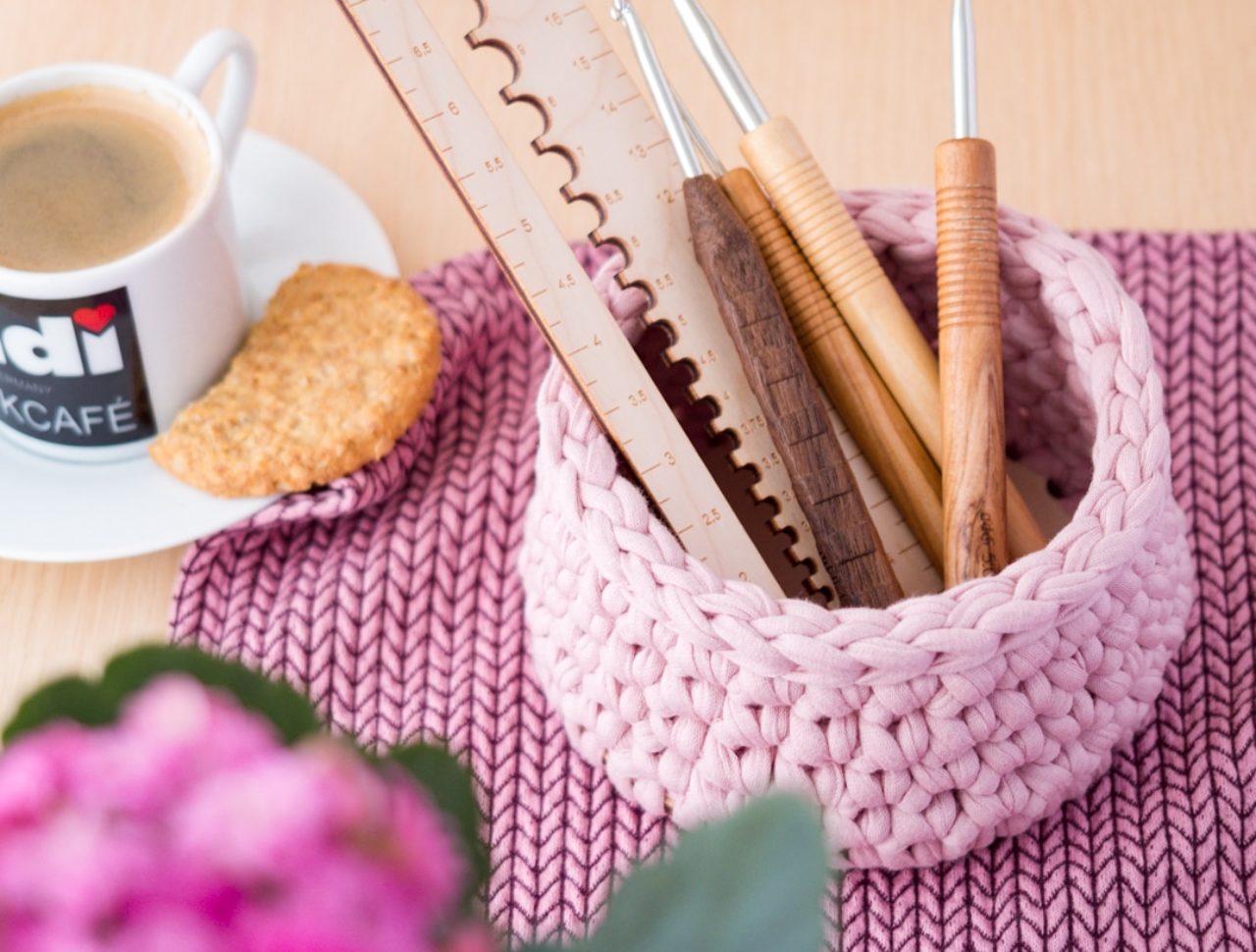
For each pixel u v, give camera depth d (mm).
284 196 721
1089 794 623
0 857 323
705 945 437
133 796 339
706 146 606
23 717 418
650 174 589
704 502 583
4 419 666
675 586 562
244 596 657
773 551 607
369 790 363
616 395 577
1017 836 616
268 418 659
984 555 582
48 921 320
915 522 604
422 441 681
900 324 597
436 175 749
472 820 453
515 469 682
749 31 769
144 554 665
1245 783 621
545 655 614
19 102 673
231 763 352
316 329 679
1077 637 575
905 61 762
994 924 605
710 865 440
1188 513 670
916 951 603
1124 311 595
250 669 441
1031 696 573
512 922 610
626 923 440
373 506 674
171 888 328
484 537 670
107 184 660
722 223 581
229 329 671
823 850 438
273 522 657
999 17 773
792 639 554
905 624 555
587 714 600
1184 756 628
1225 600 655
